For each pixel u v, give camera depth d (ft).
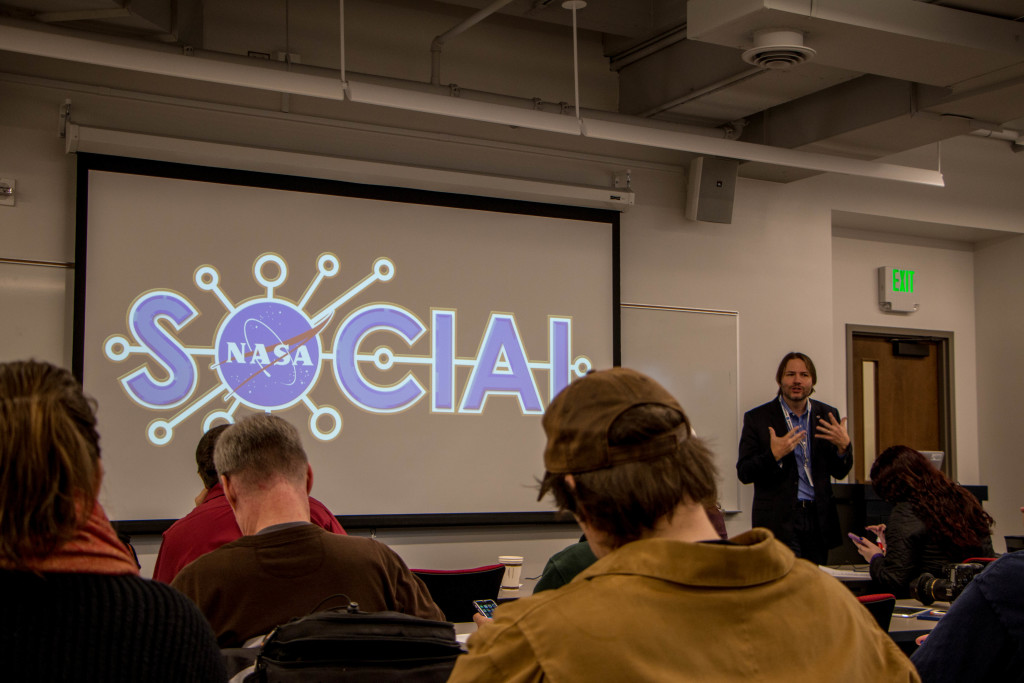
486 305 18.01
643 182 19.76
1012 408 24.44
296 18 17.42
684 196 20.12
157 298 15.70
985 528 11.82
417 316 17.48
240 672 5.64
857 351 24.06
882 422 24.18
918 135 17.88
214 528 8.61
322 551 6.91
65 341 15.30
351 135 17.25
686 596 3.30
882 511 19.36
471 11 18.71
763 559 3.43
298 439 7.30
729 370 20.27
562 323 18.57
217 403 16.02
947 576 11.27
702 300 20.15
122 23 14.92
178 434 15.74
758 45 13.66
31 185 15.24
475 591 11.91
